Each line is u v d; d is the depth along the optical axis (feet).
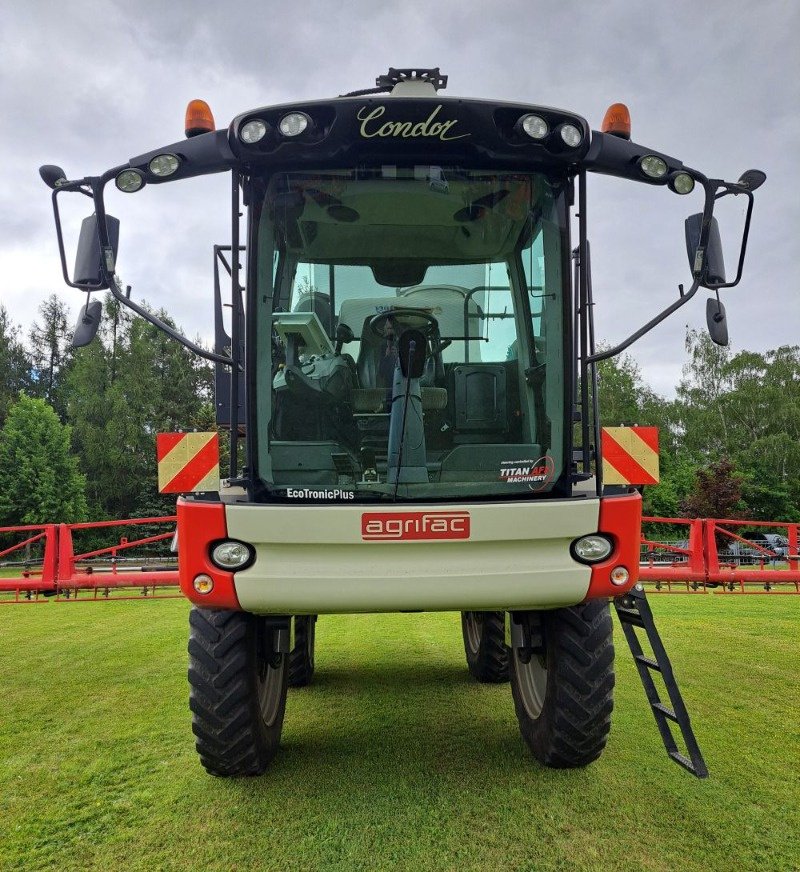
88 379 167.32
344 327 10.60
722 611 27.53
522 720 12.33
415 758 11.88
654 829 9.21
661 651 10.09
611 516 9.70
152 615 28.53
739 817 9.53
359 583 9.38
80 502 143.54
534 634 11.29
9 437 140.36
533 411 10.61
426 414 10.52
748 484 144.77
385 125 9.86
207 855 8.75
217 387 12.86
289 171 10.12
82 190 9.90
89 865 8.55
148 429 165.99
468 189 10.36
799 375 173.88
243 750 10.69
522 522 9.48
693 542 27.63
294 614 9.86
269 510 9.34
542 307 10.55
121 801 10.30
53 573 25.62
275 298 10.37
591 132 10.18
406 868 8.38
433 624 25.94
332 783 10.84
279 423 10.22
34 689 16.62
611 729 13.23
